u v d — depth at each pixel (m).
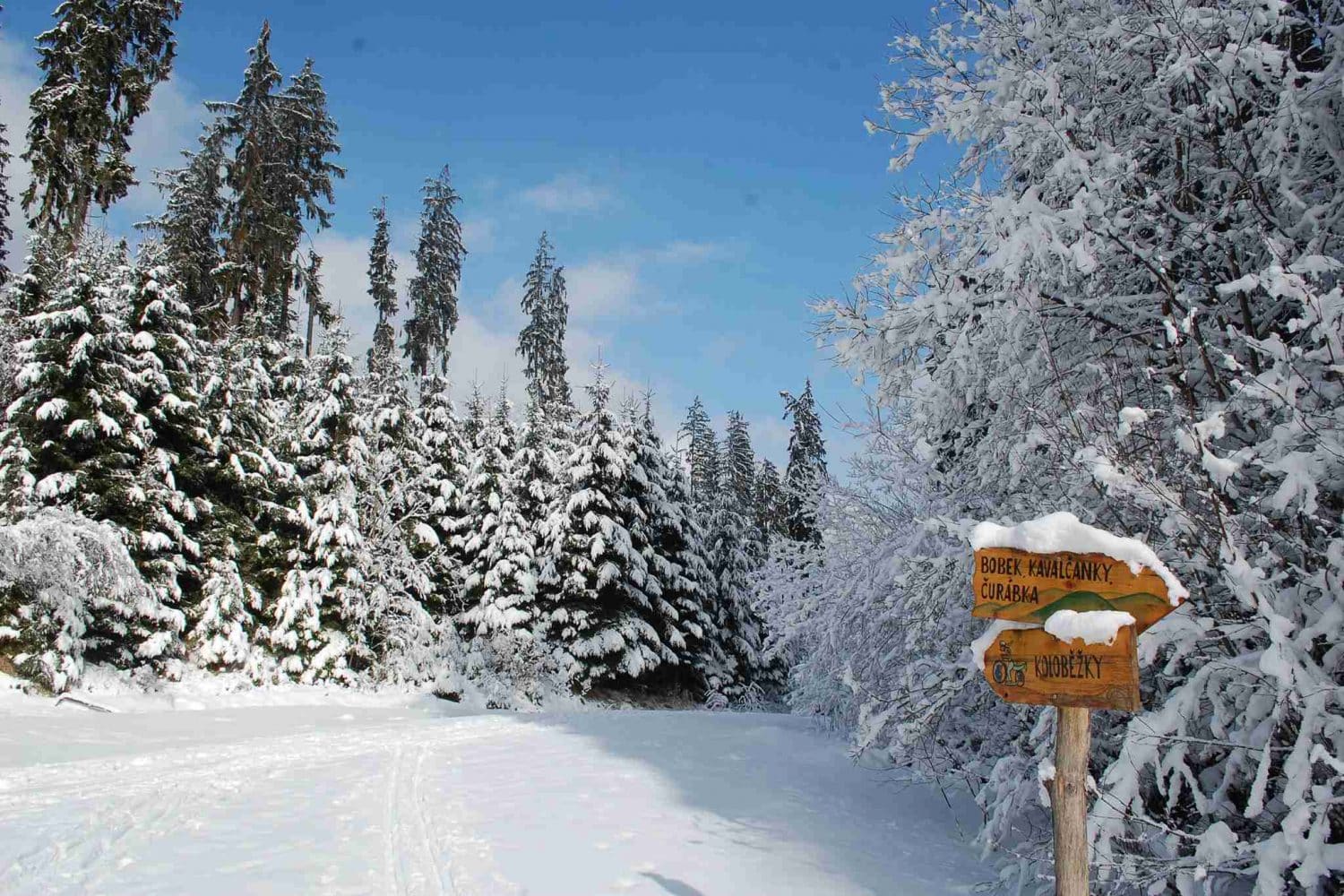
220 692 21.55
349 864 6.71
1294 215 6.09
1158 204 6.46
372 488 28.38
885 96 8.36
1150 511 5.31
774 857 7.14
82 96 27.03
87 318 19.92
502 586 32.09
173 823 8.06
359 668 26.84
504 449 38.12
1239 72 6.02
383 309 51.47
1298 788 4.00
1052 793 3.57
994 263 6.19
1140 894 5.28
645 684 35.47
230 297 36.00
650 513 36.34
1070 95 7.25
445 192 52.03
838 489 11.59
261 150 38.03
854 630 9.65
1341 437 4.56
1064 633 3.46
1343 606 4.39
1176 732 4.84
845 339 8.16
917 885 6.48
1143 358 6.59
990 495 7.84
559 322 59.03
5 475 18.83
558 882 6.27
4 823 7.78
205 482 23.92
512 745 14.24
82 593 18.23
